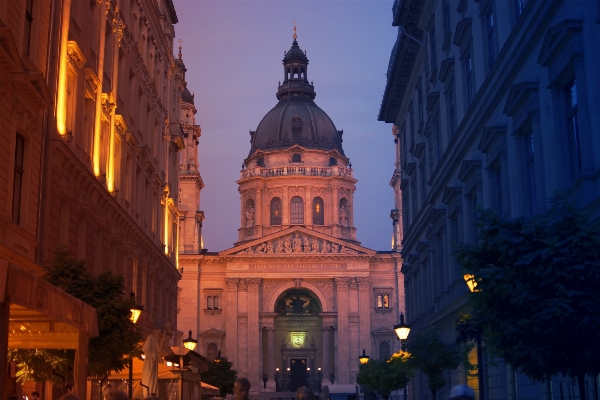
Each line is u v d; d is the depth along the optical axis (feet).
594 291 49.14
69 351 80.59
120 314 86.17
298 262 379.55
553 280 49.24
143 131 161.07
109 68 129.59
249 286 376.68
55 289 53.93
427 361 105.40
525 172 83.66
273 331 378.73
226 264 379.76
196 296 376.68
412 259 172.96
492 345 56.70
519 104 81.41
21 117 82.53
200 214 389.60
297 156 433.48
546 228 51.26
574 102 68.54
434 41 144.77
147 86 165.58
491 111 95.86
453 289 125.80
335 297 378.73
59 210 98.48
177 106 217.15
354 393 248.52
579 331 48.70
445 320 132.87
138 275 154.61
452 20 122.72
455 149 117.50
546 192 74.49
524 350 50.85
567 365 50.85
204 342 372.99
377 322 378.32
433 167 145.38
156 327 162.50
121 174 137.28
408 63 172.96
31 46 88.43
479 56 102.94
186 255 378.53
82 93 110.11
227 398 276.62
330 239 382.01
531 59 78.89
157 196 179.32
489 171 98.12
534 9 77.15
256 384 364.58
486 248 54.29
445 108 130.31
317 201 427.33
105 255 125.18
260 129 453.58
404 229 200.34
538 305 49.67
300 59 469.57
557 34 67.67
